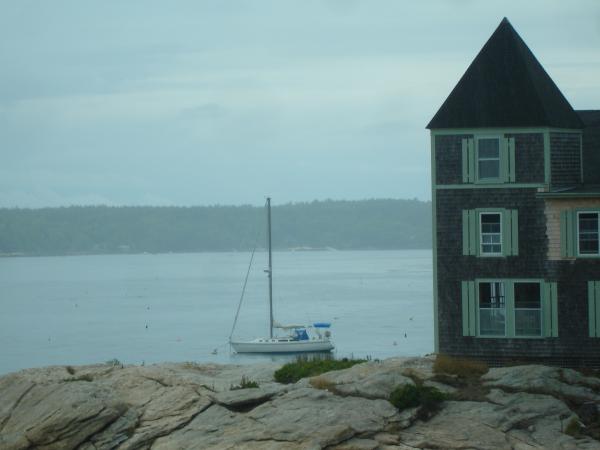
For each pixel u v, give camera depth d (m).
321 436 55.84
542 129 71.44
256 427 58.56
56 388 66.56
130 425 62.19
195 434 59.72
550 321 70.69
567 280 70.56
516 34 75.81
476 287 72.06
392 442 55.22
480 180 72.19
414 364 67.00
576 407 58.56
